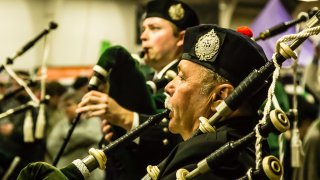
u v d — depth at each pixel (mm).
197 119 2605
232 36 2562
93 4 14062
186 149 2336
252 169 2088
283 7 4973
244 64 2559
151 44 4078
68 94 6836
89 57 13922
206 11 11727
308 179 4625
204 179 2217
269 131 2094
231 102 2371
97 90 3635
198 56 2605
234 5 12734
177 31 4082
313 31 2234
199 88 2588
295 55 2242
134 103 3699
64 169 2594
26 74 6547
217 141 2318
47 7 13836
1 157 5070
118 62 3648
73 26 13875
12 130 7035
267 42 4664
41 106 4738
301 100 5535
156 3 4133
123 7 14414
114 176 3953
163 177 2350
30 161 6727
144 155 3646
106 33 14070
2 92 9391
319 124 4758
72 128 3717
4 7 13523
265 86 2529
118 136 3715
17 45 13586
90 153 2678
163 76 3945
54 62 13625
